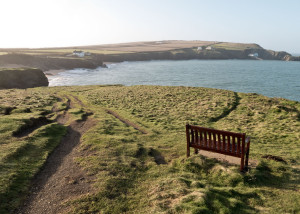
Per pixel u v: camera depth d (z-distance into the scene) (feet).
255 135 54.13
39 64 402.72
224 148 32.71
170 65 563.89
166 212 22.58
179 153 41.04
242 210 23.71
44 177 32.01
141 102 91.71
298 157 39.50
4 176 29.86
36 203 25.98
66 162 36.70
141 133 54.70
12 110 68.74
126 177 31.19
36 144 42.19
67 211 24.18
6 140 41.98
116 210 24.21
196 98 93.56
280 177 31.24
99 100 97.40
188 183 29.09
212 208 23.50
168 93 103.96
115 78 311.27
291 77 312.71
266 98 87.45
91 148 41.65
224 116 71.20
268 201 25.58
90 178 30.86
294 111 70.33
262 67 503.20
